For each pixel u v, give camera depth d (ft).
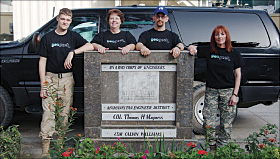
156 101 12.23
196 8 17.46
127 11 17.19
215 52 12.73
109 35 13.29
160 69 12.06
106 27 17.03
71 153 10.57
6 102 16.67
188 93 12.06
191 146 10.95
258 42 17.13
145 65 12.04
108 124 12.27
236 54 12.72
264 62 16.88
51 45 12.96
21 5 37.14
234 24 17.26
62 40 13.11
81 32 17.16
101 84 12.09
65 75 13.26
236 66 12.80
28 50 16.46
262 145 11.20
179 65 11.93
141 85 12.14
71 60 13.11
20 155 12.76
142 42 13.03
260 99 16.94
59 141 11.11
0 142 11.66
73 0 36.88
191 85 12.02
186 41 16.96
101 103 12.15
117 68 12.04
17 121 20.25
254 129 18.92
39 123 19.84
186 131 12.23
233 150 10.71
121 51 11.82
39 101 16.71
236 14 17.43
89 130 12.14
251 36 17.16
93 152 10.59
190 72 11.96
